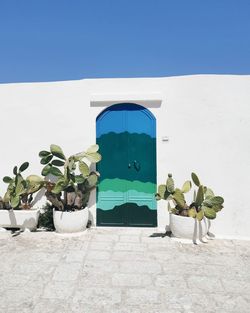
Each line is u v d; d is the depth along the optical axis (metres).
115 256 6.43
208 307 4.68
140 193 8.22
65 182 7.54
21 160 8.53
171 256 6.47
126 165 8.24
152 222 8.21
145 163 8.18
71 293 5.04
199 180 7.86
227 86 7.82
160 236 7.59
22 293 5.03
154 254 6.55
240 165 7.80
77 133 8.31
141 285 5.30
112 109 8.25
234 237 7.73
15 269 5.85
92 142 8.27
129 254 6.54
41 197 8.46
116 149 8.26
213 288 5.23
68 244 7.07
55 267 5.93
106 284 5.32
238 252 6.77
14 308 4.62
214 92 7.84
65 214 7.53
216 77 7.83
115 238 7.43
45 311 4.54
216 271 5.84
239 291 5.14
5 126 8.59
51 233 7.78
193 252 6.70
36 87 8.46
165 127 8.05
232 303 4.79
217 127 7.84
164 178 8.05
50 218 8.15
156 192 8.12
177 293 5.06
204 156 7.88
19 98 8.52
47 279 5.48
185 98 7.95
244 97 7.79
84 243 7.12
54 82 8.40
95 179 7.94
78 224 7.59
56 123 8.39
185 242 7.20
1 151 8.60
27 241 7.26
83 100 8.30
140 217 8.23
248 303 4.80
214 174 7.85
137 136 8.18
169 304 4.75
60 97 8.38
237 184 7.80
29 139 8.50
